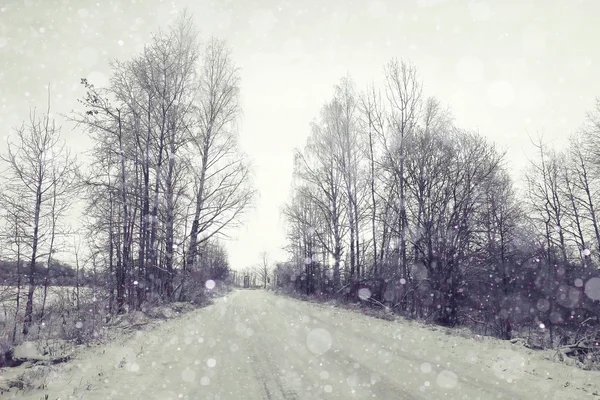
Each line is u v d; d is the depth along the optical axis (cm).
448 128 2242
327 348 1017
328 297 3238
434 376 716
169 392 632
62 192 1808
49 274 1797
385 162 2430
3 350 919
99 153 1838
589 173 2530
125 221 1855
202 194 2434
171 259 2248
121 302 1842
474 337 1259
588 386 645
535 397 588
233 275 14162
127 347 1037
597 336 1050
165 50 2047
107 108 1823
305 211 3775
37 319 1523
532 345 1161
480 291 2252
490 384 661
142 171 2006
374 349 1002
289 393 620
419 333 1312
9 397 605
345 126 2898
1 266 1669
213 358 897
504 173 2303
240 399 593
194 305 2555
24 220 1717
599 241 2495
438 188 2127
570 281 2153
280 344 1083
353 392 619
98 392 628
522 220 2350
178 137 2169
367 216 2781
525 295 2131
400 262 2481
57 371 762
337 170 3084
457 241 1984
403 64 2366
